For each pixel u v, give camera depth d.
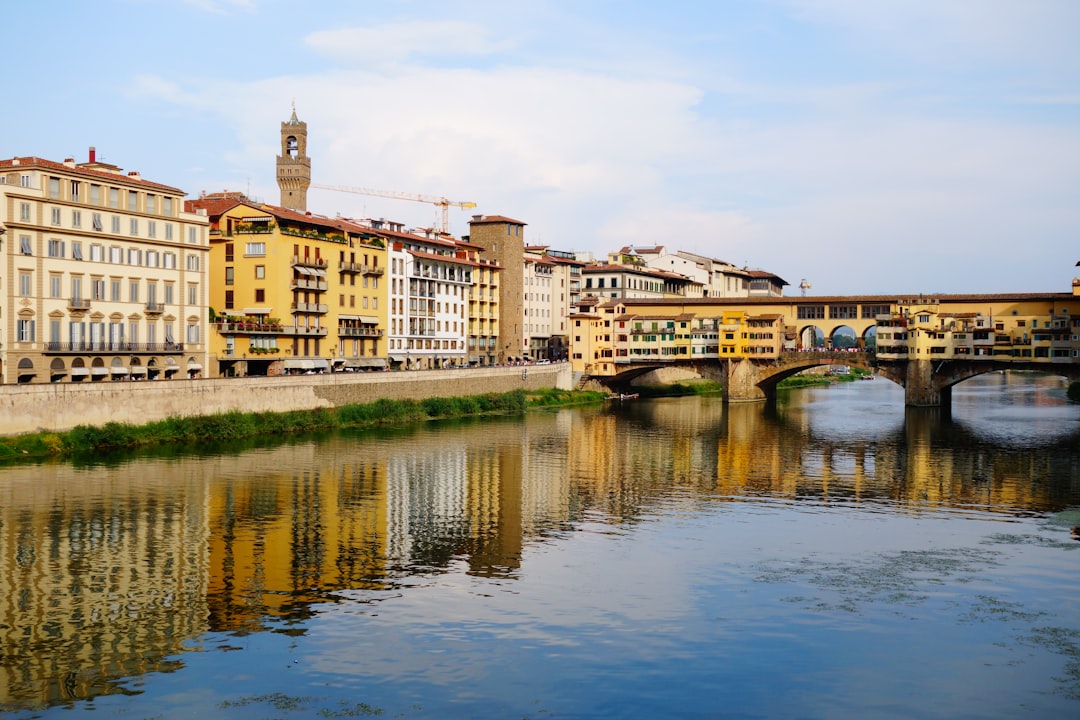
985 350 162.62
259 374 131.25
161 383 102.44
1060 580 57.69
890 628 49.91
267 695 41.78
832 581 57.56
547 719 39.94
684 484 88.75
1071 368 156.38
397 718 39.84
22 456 88.62
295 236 135.88
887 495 83.69
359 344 150.75
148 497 76.50
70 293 102.25
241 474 87.12
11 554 60.69
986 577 58.31
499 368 161.00
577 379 186.12
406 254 162.00
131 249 109.62
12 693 41.69
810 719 40.25
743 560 62.16
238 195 151.50
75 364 103.25
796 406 172.62
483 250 196.12
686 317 184.38
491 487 85.62
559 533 69.19
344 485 84.12
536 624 50.22
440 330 173.25
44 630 48.56
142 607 52.00
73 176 102.81
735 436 124.50
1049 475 93.69
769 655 46.47
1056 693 42.62
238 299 135.38
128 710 40.28
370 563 60.72
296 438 111.06
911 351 167.12
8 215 95.50
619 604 53.38
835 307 180.12
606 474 93.81
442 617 51.12
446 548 64.62
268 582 56.50
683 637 48.62
